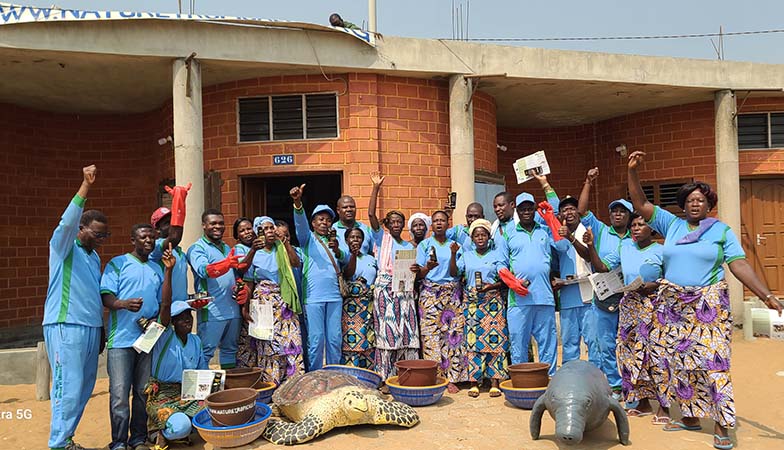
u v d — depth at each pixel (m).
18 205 10.28
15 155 10.26
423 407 5.73
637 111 11.57
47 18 7.19
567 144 12.89
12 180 10.22
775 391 6.32
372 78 8.73
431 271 6.28
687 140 10.98
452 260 6.20
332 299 6.07
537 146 13.07
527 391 5.52
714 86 10.02
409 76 8.95
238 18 7.73
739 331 9.97
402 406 5.21
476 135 9.72
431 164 9.07
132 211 10.93
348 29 8.24
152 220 5.51
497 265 6.14
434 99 9.12
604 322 5.84
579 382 4.55
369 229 6.66
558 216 6.18
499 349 6.12
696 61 9.92
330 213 6.24
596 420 4.61
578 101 10.72
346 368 5.92
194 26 7.71
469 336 6.20
